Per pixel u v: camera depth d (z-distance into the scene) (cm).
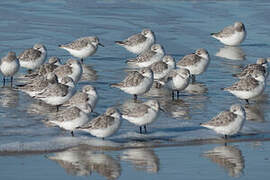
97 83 2678
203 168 1744
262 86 2372
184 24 3734
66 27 3581
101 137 1964
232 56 3192
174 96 2523
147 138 1986
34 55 2884
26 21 3672
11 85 2653
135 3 4259
